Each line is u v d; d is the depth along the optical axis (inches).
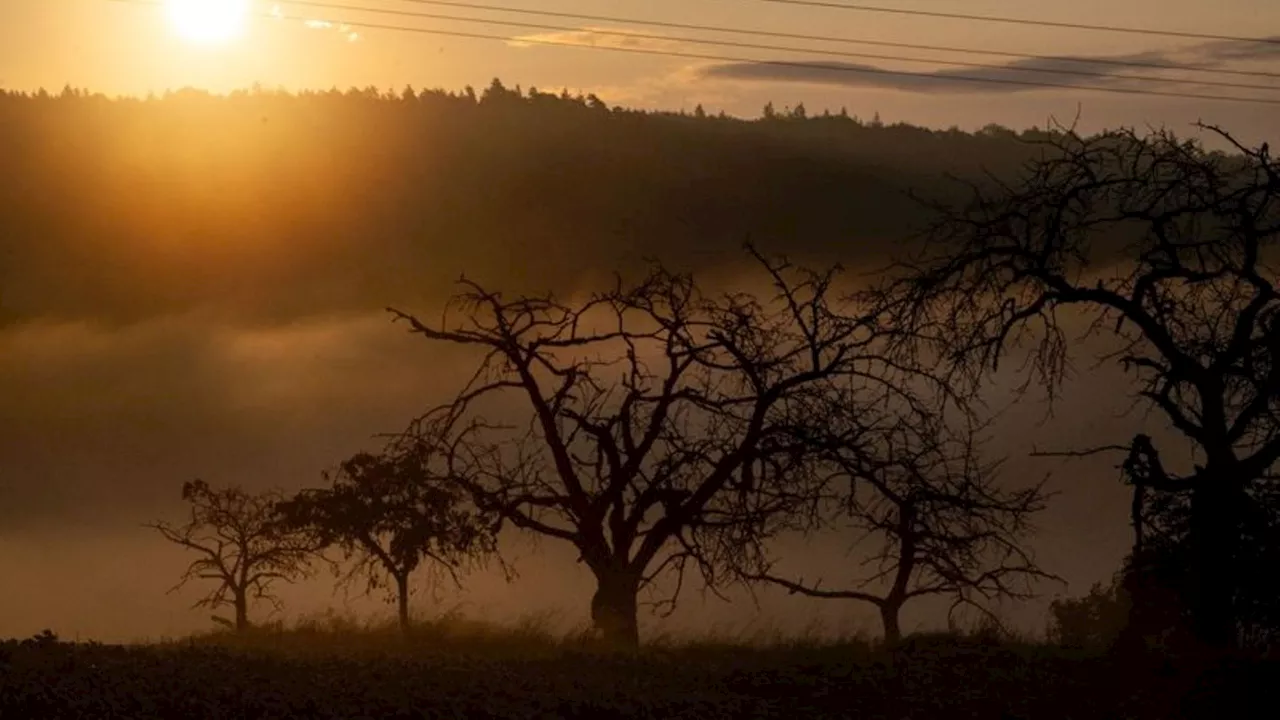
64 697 419.2
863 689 483.8
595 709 434.6
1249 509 709.9
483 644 714.2
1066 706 464.1
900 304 820.0
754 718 439.8
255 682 451.2
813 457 936.9
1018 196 762.2
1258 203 724.7
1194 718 452.8
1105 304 747.4
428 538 987.9
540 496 922.1
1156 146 745.6
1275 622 705.6
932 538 999.0
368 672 476.4
